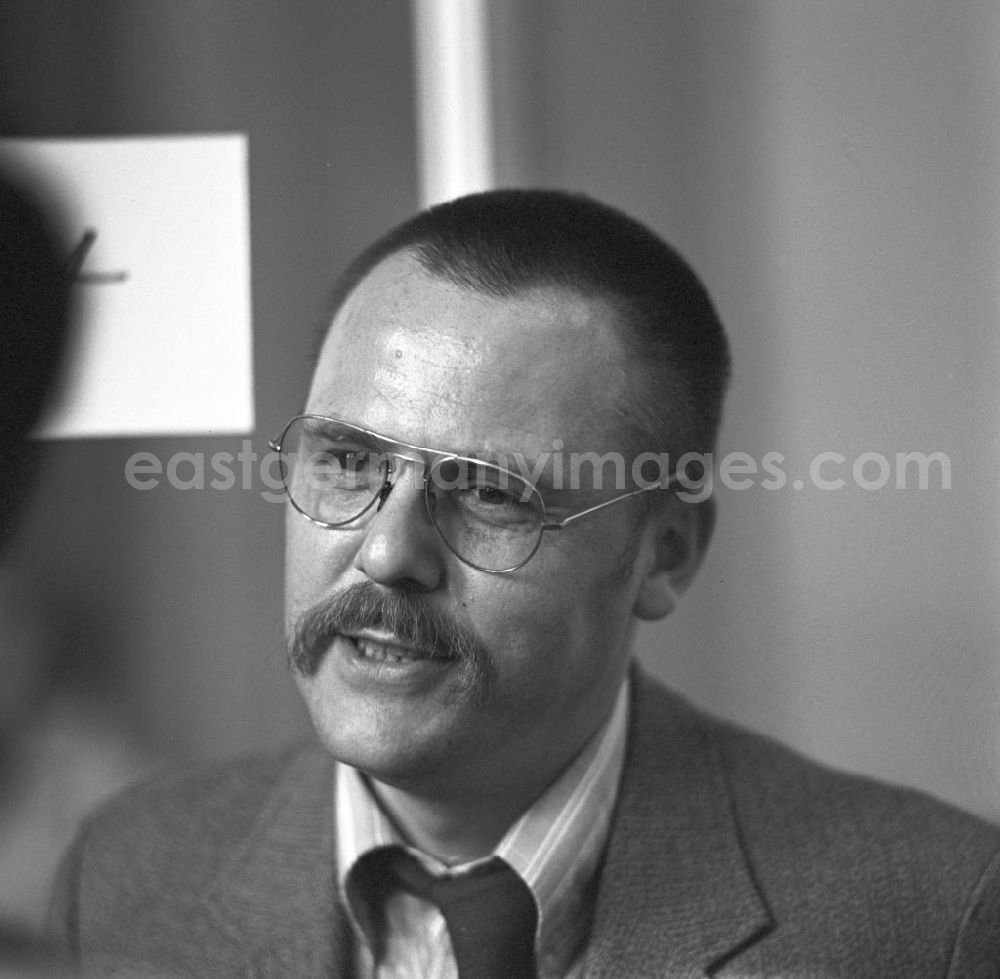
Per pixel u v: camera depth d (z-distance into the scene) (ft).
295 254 11.63
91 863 9.10
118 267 11.38
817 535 11.75
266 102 11.67
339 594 6.82
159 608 11.73
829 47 11.69
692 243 11.91
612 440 7.11
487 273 6.98
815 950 7.53
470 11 11.77
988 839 8.29
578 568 6.99
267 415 11.58
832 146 11.71
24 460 11.38
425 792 7.15
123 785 11.62
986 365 11.41
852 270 11.69
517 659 6.82
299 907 8.09
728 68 11.87
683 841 7.89
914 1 11.51
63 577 11.60
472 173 11.84
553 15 11.87
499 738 6.94
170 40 11.62
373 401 6.87
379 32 11.76
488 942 7.26
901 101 11.57
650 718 8.57
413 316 6.96
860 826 8.26
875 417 11.64
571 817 7.59
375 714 6.75
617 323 7.19
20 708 11.60
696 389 7.86
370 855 7.63
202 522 11.68
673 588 8.07
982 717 11.30
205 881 8.63
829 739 11.66
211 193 11.53
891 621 11.57
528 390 6.81
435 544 6.71
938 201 11.51
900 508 11.57
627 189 11.94
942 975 7.67
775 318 11.81
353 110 11.75
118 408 11.41
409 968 7.66
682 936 7.50
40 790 11.58
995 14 11.33
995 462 11.37
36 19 11.48
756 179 11.84
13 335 11.14
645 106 11.92
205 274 11.49
